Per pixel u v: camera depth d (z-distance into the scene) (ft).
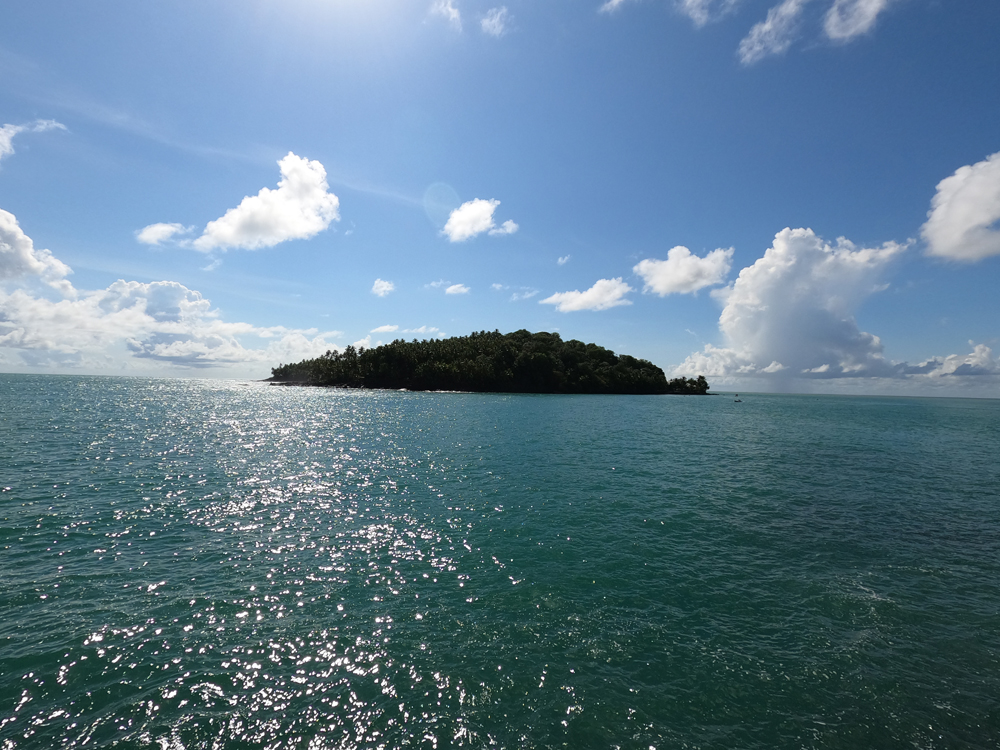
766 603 46.52
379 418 219.61
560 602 45.88
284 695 32.30
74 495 76.89
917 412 384.68
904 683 35.04
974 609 45.96
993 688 34.71
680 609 45.09
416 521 69.41
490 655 37.14
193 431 156.76
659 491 88.79
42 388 386.93
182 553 55.83
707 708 32.17
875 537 65.77
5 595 44.52
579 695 32.99
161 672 34.22
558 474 101.91
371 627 40.70
